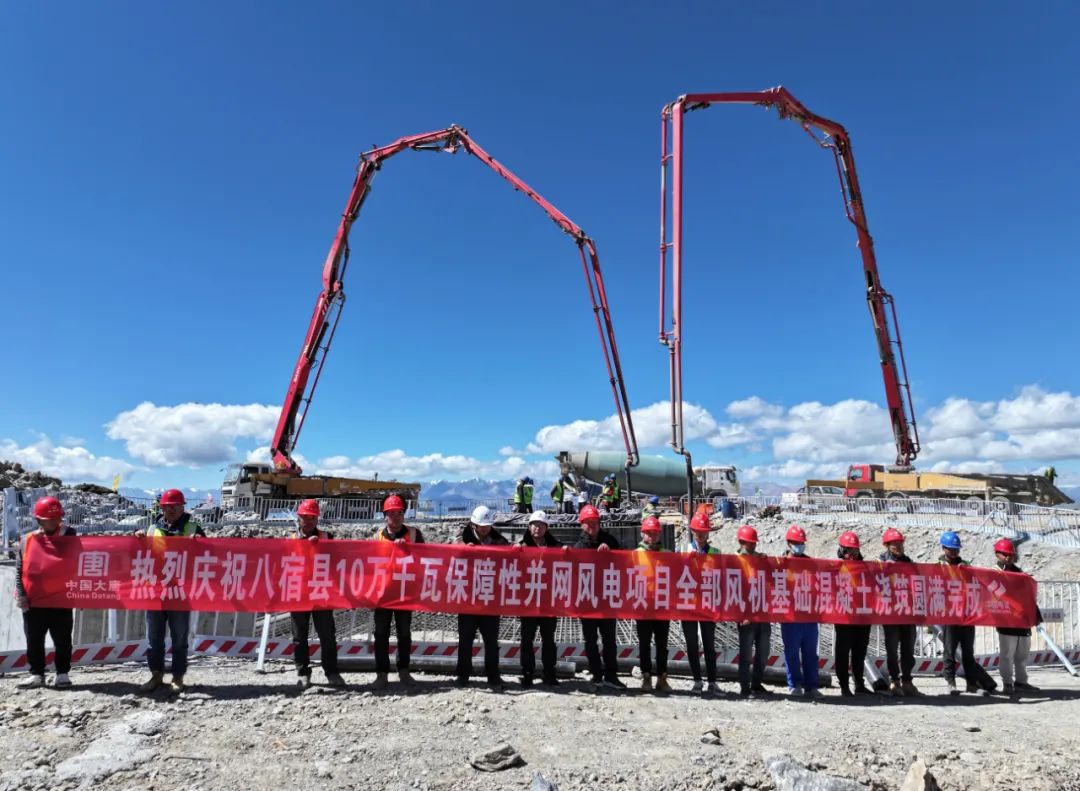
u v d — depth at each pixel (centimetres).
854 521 3106
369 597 759
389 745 569
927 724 701
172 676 738
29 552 717
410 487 3641
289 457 3212
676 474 4416
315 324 3092
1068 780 554
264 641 885
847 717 722
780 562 830
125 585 719
